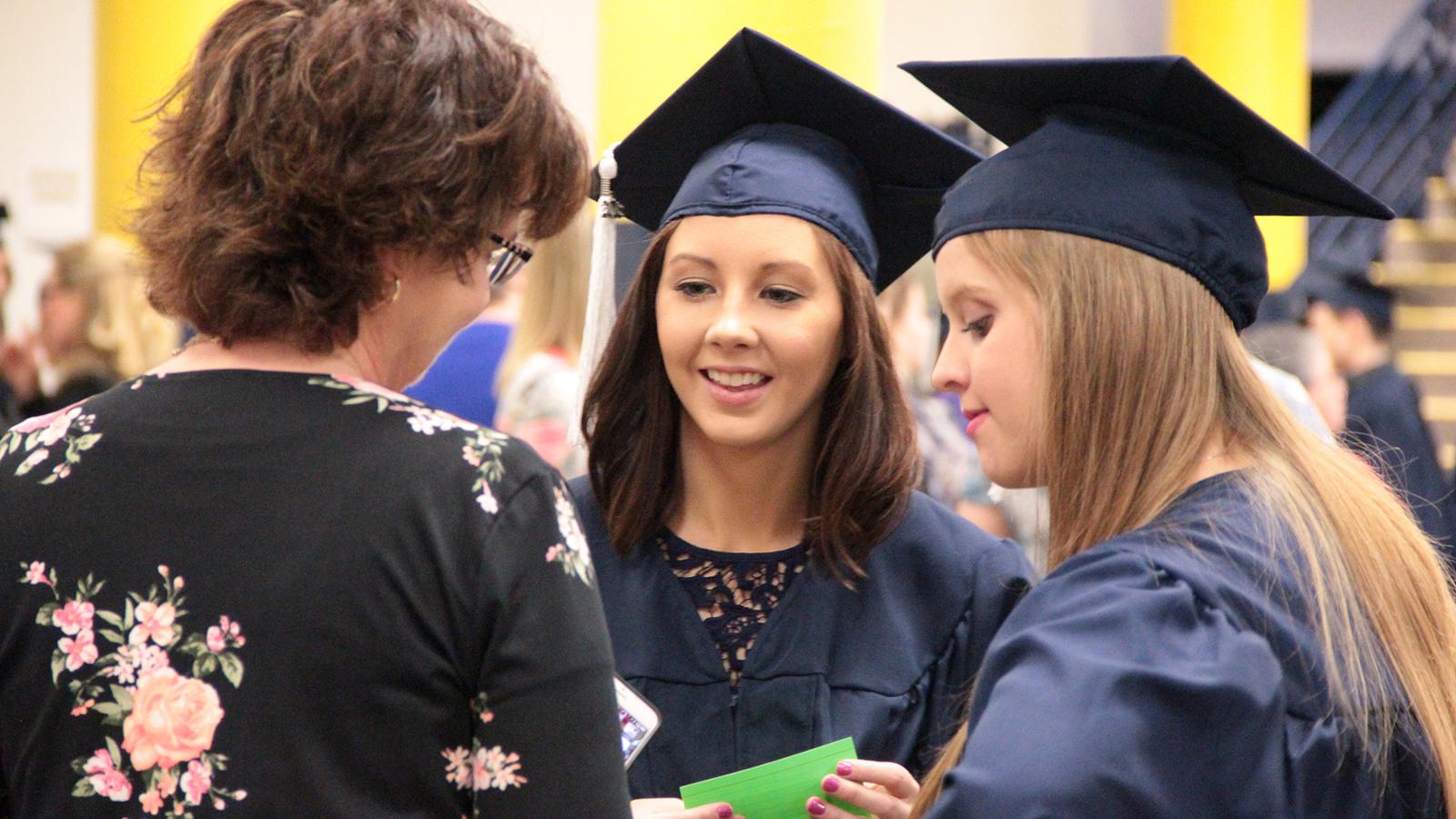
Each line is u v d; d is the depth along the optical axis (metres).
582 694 2.03
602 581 3.25
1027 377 2.28
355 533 1.98
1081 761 1.83
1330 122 15.18
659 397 3.28
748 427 3.09
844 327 3.19
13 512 2.05
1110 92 2.45
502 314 6.57
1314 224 14.73
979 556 3.27
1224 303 2.35
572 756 2.01
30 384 9.32
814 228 3.15
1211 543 2.10
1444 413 14.20
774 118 3.36
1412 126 15.23
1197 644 1.97
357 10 2.07
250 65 2.04
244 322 2.07
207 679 1.95
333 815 1.93
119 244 8.34
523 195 2.21
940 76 2.68
